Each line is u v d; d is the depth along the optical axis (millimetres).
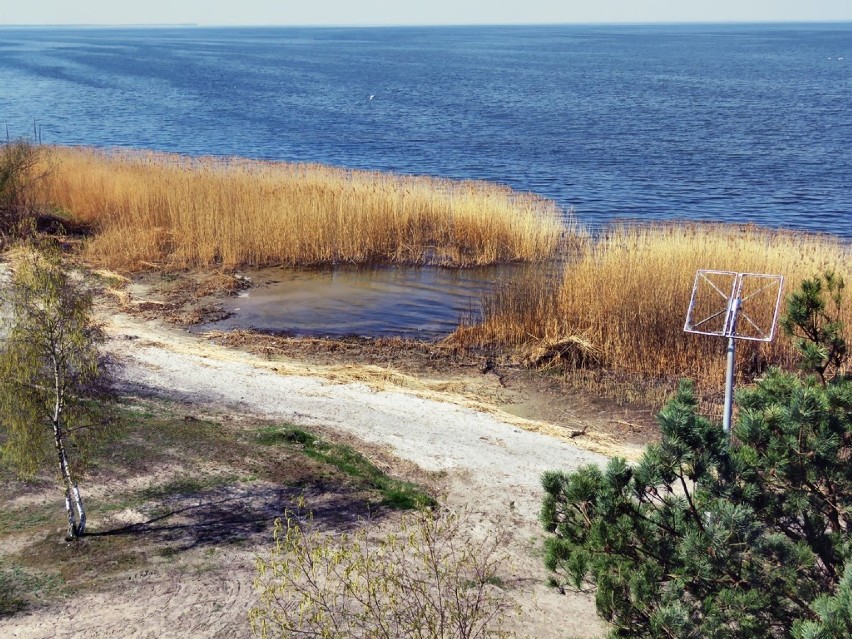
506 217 33781
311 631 9789
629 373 22359
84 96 105000
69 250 31281
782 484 9305
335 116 87000
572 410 20250
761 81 130750
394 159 61344
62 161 39781
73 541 12805
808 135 72938
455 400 20250
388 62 181500
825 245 30453
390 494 14875
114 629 10742
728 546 8461
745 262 24078
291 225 32125
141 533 13125
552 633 11133
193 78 135250
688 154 62906
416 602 9961
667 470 8852
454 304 28156
